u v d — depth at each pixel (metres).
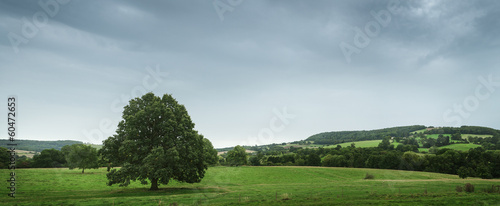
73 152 78.31
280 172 90.50
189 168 42.88
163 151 39.62
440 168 86.75
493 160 77.94
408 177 75.06
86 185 54.00
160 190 44.12
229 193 40.03
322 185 51.97
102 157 42.56
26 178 60.50
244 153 128.62
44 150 101.12
